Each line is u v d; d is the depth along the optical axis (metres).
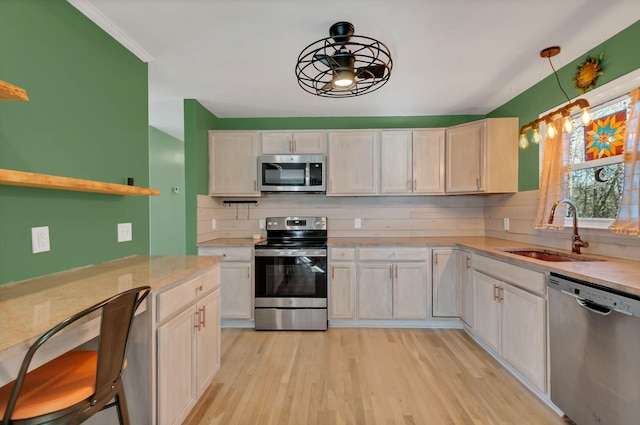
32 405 0.90
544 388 1.75
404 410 1.75
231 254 3.01
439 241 3.06
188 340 1.63
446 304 2.95
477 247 2.55
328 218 3.55
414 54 2.13
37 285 1.30
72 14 1.58
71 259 1.58
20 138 1.32
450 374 2.13
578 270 1.55
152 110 3.36
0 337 0.79
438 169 3.18
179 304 1.53
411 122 3.51
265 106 3.19
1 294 1.16
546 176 2.36
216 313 1.99
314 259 2.96
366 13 1.69
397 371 2.17
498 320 2.23
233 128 3.56
